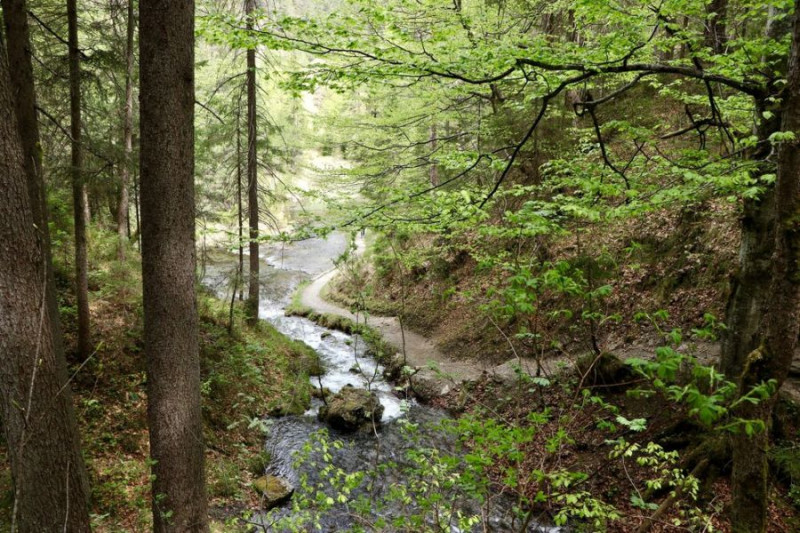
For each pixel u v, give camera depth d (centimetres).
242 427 1027
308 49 491
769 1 476
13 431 351
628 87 462
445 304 1767
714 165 517
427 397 1316
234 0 1207
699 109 1163
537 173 1260
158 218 463
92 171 925
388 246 2000
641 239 1243
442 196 550
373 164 1178
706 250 1102
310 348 1673
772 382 208
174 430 488
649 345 1030
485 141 1372
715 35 597
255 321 1523
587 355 991
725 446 694
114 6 1134
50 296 563
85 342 936
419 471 419
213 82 1805
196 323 504
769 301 401
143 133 455
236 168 1588
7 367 342
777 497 655
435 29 522
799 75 374
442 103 1142
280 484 831
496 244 1280
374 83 550
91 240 1312
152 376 483
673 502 512
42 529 370
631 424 318
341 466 928
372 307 2111
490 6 1145
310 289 2761
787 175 380
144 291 479
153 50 440
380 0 681
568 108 1350
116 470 739
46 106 1120
